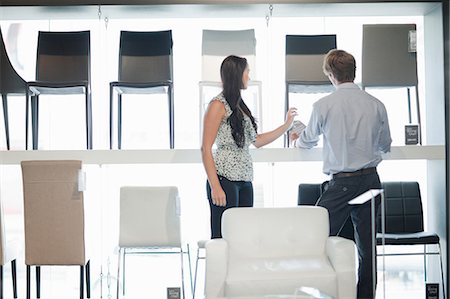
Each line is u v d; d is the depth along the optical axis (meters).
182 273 4.69
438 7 5.10
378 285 5.16
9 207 5.00
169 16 5.42
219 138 4.14
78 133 6.08
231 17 5.48
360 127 4.12
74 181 4.39
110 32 6.10
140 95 6.14
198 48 6.07
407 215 5.08
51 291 5.31
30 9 5.09
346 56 4.19
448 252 4.99
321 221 4.03
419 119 5.46
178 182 5.81
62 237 4.44
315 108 4.23
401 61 5.54
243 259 3.91
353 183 4.14
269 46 5.95
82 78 5.69
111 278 5.48
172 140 5.36
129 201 4.56
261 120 5.18
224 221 4.00
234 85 4.09
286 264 3.77
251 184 4.27
